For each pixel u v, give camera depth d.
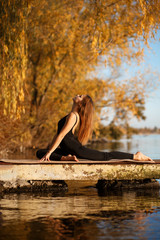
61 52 12.05
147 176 5.00
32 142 13.45
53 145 4.73
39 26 10.80
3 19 6.46
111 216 3.18
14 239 2.52
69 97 13.11
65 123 4.77
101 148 14.48
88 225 2.88
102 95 13.13
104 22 7.60
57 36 11.78
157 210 3.44
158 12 6.52
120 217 3.14
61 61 13.03
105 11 8.11
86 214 3.26
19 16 6.59
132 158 5.04
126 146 16.09
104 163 4.89
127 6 7.93
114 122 13.40
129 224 2.90
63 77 13.35
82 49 11.42
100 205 3.70
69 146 4.77
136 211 3.39
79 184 5.37
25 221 2.99
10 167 4.67
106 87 13.01
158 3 6.48
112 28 8.52
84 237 2.56
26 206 3.63
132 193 4.55
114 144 18.16
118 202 3.88
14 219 3.06
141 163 4.99
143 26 6.59
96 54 7.50
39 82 13.20
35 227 2.81
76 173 4.79
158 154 10.73
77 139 4.90
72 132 4.84
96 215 3.22
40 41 12.70
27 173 4.71
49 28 11.05
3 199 4.07
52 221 3.00
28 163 4.71
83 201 3.95
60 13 10.73
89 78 13.31
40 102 13.01
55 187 4.76
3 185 4.60
